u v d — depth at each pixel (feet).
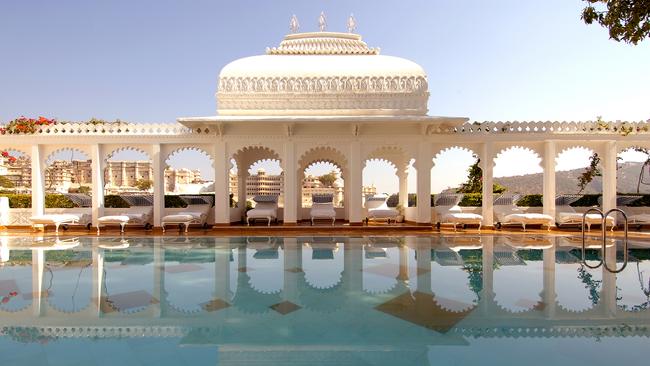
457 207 39.06
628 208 39.17
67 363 10.03
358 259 23.85
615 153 36.91
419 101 37.22
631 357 10.19
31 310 14.37
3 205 38.14
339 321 13.23
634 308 14.26
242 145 37.60
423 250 26.94
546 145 37.37
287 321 13.28
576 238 32.09
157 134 37.37
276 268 21.44
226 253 25.88
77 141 37.32
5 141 37.17
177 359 10.33
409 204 49.01
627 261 22.81
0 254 25.26
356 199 37.45
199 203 38.99
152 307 14.76
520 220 36.35
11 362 10.03
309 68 38.04
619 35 19.89
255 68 38.06
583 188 47.24
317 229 37.22
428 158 37.52
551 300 15.39
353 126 36.86
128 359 10.33
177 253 25.86
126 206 42.68
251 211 37.70
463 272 20.25
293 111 37.27
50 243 29.91
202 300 15.64
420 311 14.23
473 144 38.42
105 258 24.16
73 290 16.94
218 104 37.42
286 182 37.47
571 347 10.93
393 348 10.97
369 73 37.58
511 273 19.90
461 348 10.94
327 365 9.93
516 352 10.58
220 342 11.52
